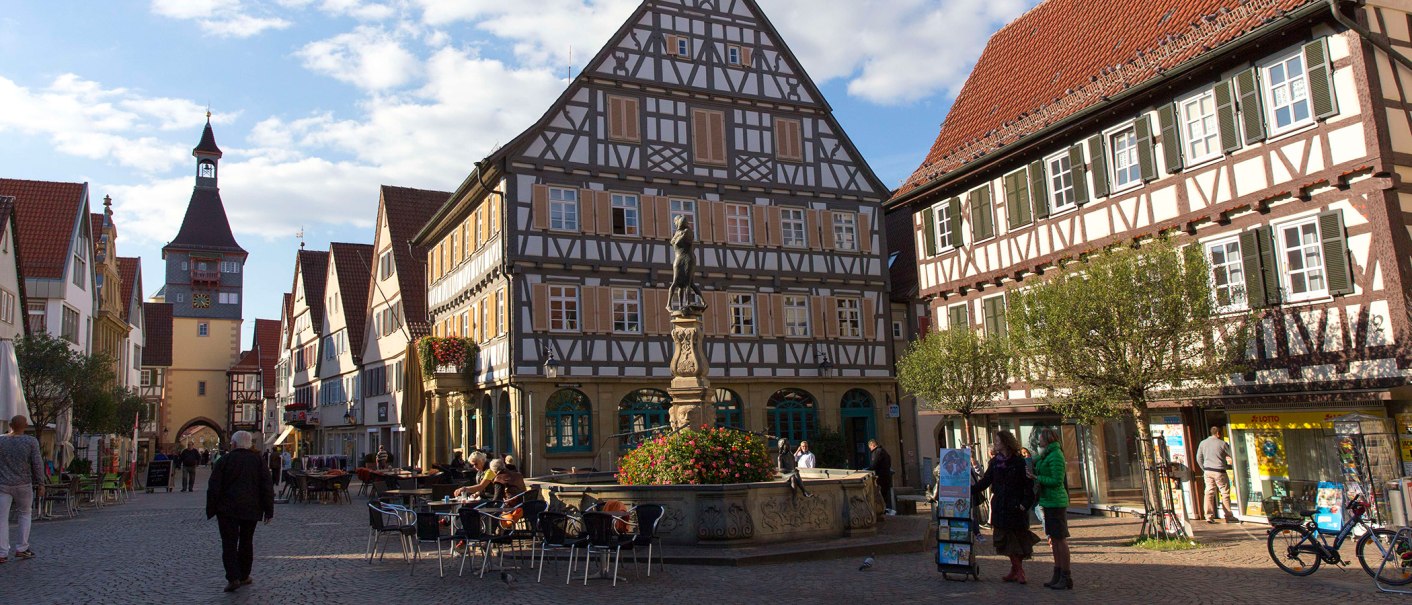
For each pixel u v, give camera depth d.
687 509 12.89
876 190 32.72
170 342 71.19
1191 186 16.59
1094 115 18.30
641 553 12.46
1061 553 10.11
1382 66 13.94
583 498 13.34
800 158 31.52
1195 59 15.89
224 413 78.25
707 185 29.86
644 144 29.22
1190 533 14.10
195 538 15.84
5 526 12.59
